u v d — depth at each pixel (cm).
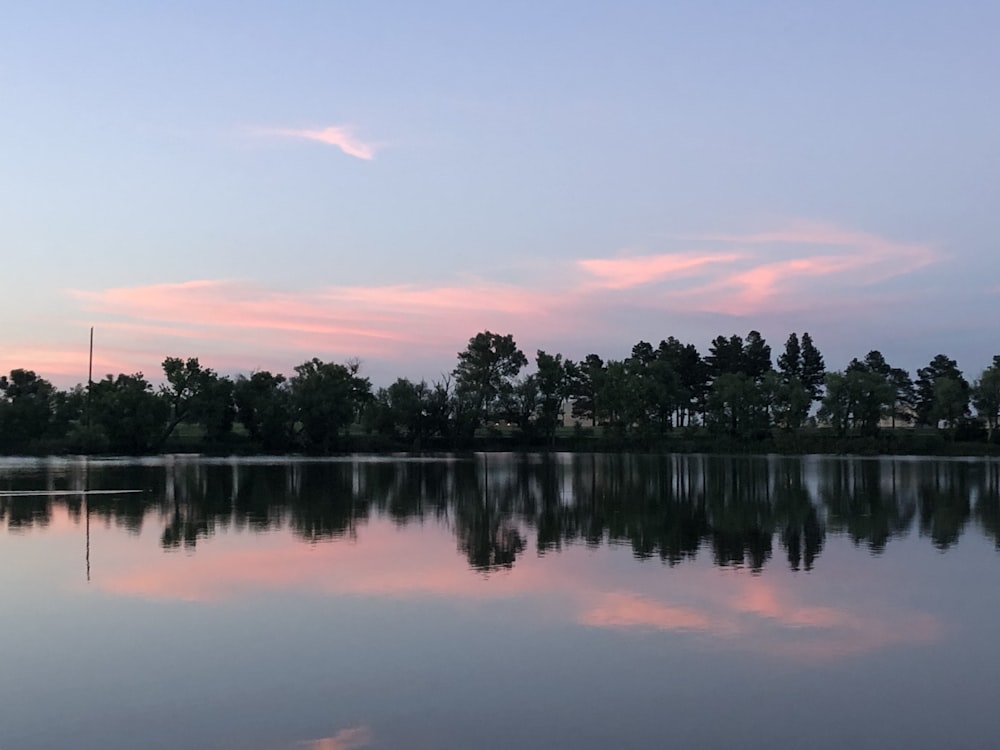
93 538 3528
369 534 3675
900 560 3011
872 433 14012
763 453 13850
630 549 3266
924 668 1759
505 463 10669
